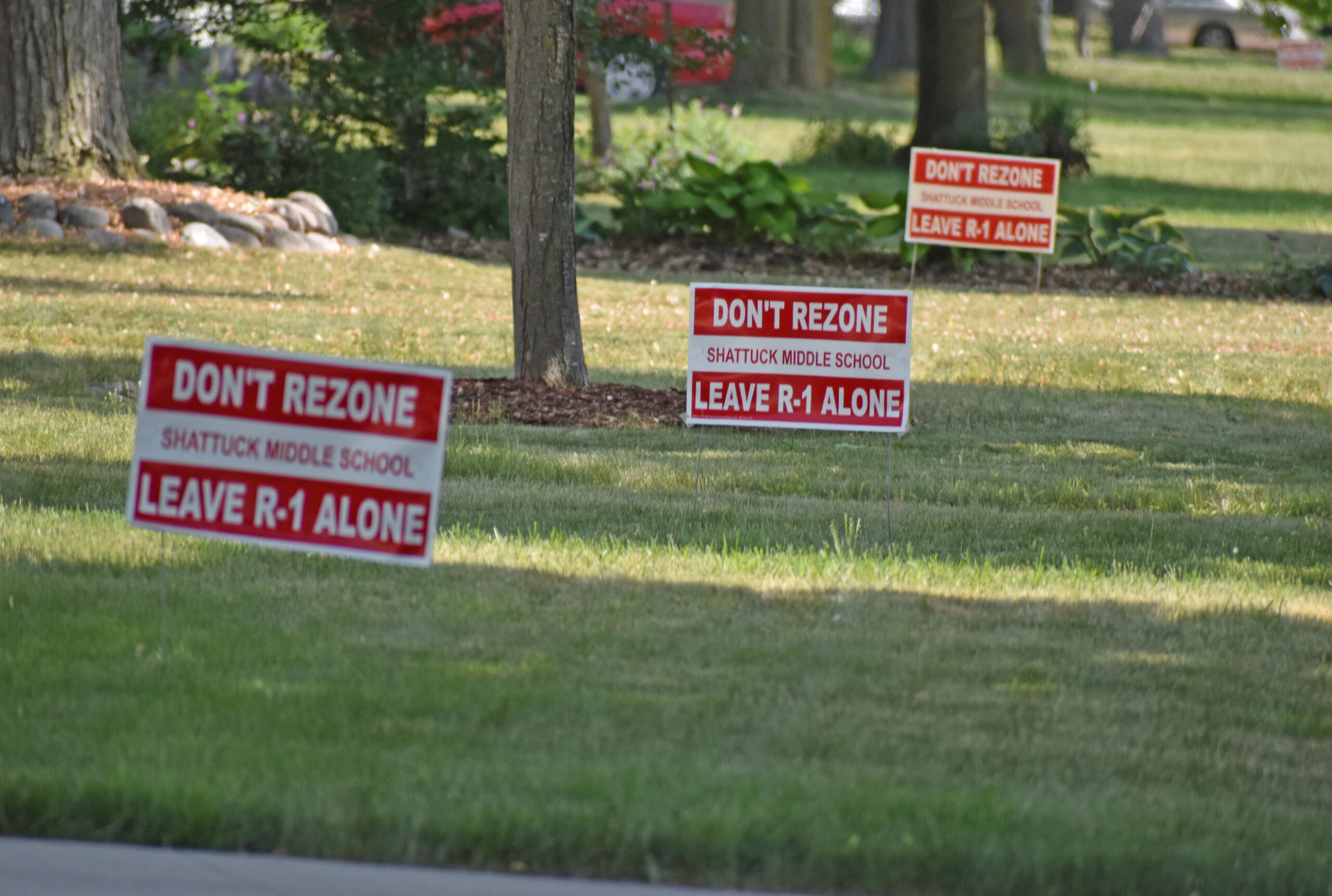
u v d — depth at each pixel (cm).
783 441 4262
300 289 6888
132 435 3809
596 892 1480
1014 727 1891
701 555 2844
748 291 2961
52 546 2670
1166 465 4094
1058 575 2794
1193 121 19925
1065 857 1492
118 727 1784
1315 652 2311
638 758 1728
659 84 19550
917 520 3281
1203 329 6950
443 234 9775
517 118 4569
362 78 9594
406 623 2278
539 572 2638
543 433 4175
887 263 9106
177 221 7719
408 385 1950
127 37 9912
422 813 1553
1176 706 2011
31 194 7456
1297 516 3556
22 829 1590
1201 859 1504
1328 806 1689
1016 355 5959
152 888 1470
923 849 1498
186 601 2344
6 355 4988
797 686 2025
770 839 1522
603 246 9444
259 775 1650
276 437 1964
